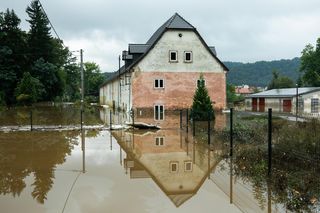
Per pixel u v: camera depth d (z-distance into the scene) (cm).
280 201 787
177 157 1336
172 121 2723
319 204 743
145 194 866
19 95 4700
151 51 3347
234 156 1256
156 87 3353
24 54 5178
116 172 1095
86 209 755
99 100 7894
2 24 5106
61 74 6316
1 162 1238
